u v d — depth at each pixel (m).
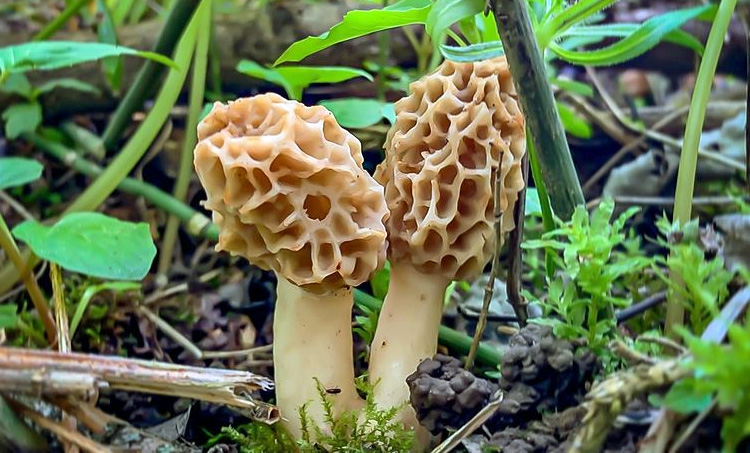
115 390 0.19
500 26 0.15
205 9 0.25
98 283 0.23
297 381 0.16
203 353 0.21
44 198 0.28
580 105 0.29
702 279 0.15
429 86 0.17
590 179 0.28
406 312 0.17
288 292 0.16
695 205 0.25
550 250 0.17
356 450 0.16
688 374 0.11
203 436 0.18
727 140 0.27
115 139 0.28
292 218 0.15
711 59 0.17
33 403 0.16
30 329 0.20
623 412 0.12
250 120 0.15
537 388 0.15
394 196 0.17
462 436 0.15
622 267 0.15
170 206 0.25
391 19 0.17
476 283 0.24
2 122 0.30
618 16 0.31
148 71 0.25
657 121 0.29
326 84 0.30
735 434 0.11
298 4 0.29
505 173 0.17
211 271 0.25
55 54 0.19
